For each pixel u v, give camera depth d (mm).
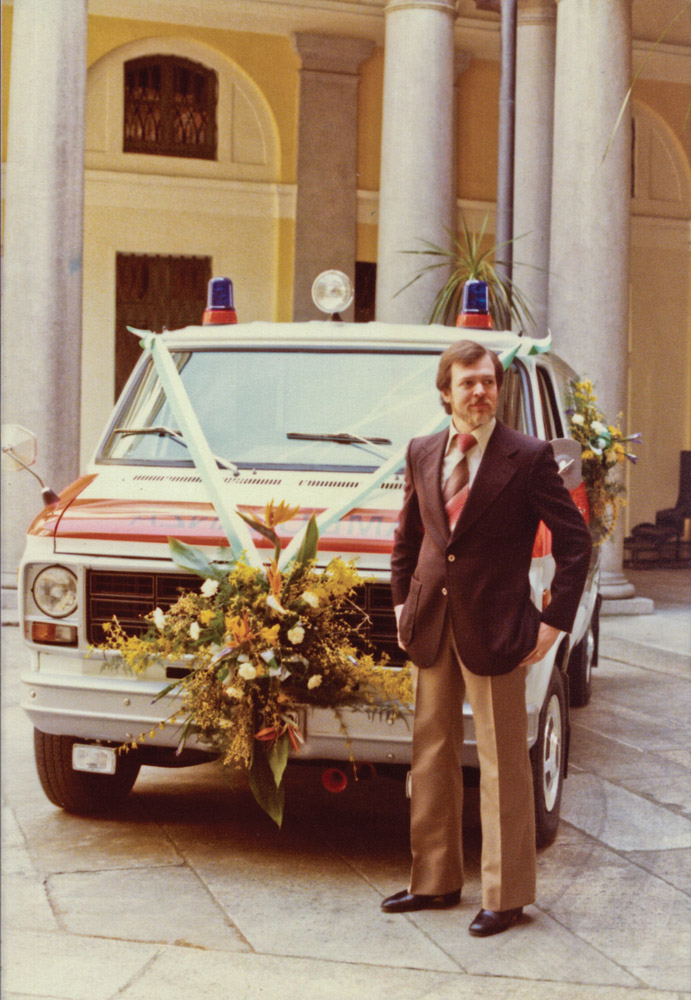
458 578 3664
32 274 9391
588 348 10242
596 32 10156
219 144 14438
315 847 4559
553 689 4566
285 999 3256
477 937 3703
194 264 14523
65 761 4672
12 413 9422
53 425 9430
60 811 4934
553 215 10445
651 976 3453
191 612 3998
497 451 3682
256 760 3982
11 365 9422
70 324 9508
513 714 3729
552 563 4520
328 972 3436
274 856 4441
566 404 6504
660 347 16594
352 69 14570
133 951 3562
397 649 4059
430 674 3811
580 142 10234
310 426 4805
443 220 10602
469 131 15180
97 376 14180
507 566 3672
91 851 4449
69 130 9430
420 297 10469
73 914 3844
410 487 3840
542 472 3668
